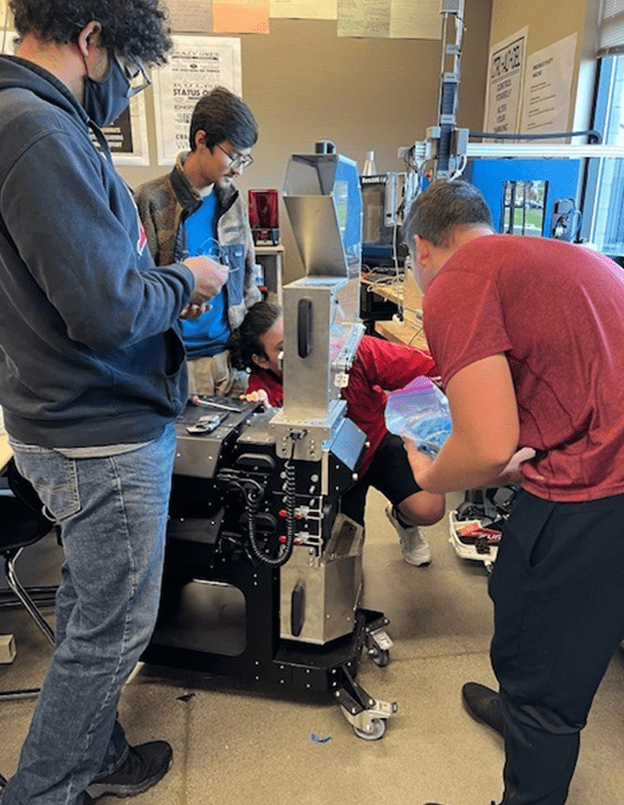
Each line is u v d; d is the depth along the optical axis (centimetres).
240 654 161
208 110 182
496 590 113
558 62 291
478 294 99
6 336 100
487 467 98
